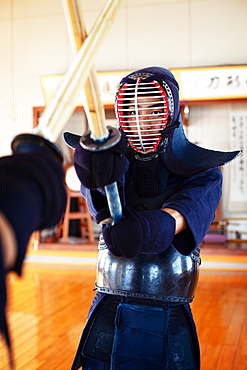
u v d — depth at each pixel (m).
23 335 3.70
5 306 0.49
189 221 1.25
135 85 1.34
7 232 0.49
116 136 0.78
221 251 6.84
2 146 7.83
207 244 7.53
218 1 7.08
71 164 7.54
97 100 0.70
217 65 7.11
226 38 7.09
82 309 4.45
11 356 0.50
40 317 4.18
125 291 1.45
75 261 7.21
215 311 4.42
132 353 1.42
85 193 1.39
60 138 8.10
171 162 1.42
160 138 1.38
